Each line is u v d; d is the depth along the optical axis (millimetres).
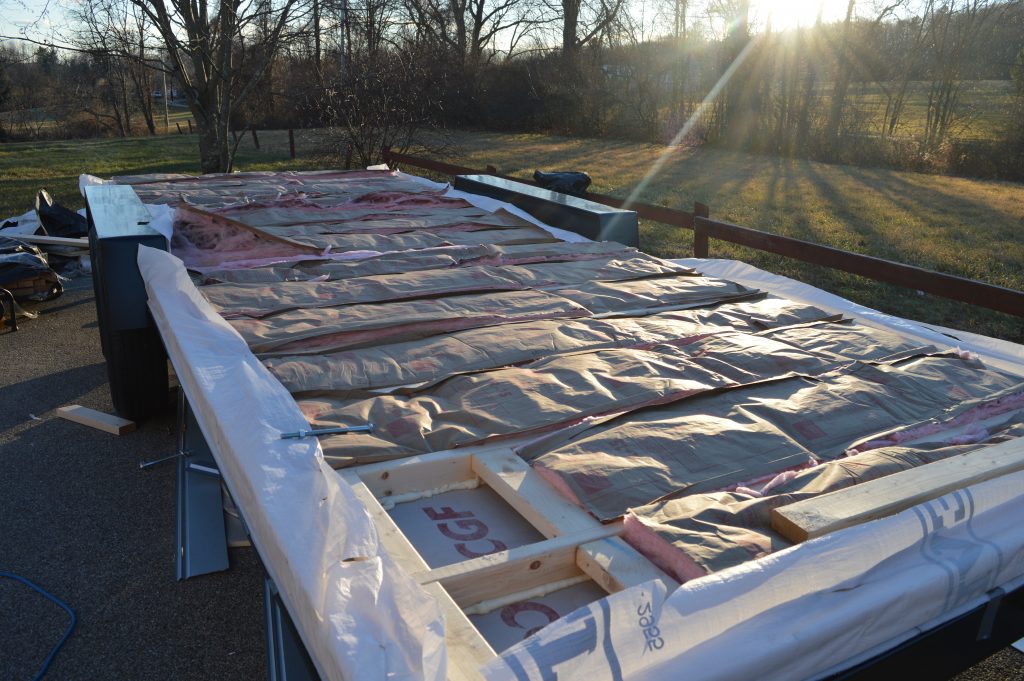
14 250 8133
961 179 18859
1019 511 1866
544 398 2562
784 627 1480
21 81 34969
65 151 26000
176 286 3488
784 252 5801
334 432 2262
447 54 30938
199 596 3332
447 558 1938
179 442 4234
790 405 2527
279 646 2008
